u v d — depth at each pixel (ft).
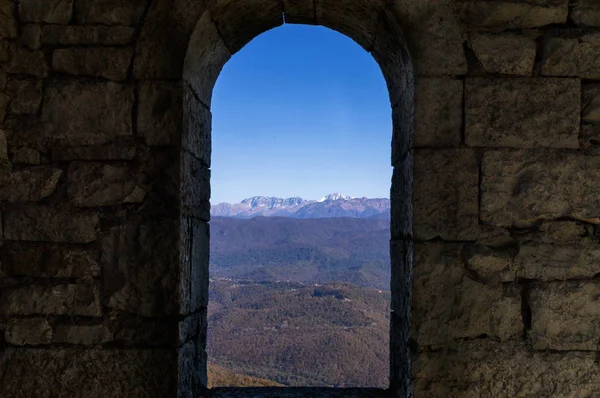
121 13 8.81
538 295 8.62
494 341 8.60
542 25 8.85
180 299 8.71
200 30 8.96
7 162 8.78
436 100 8.70
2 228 8.75
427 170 8.68
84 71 8.83
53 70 8.86
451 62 8.74
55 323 8.69
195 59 9.24
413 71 8.75
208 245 10.96
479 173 8.70
